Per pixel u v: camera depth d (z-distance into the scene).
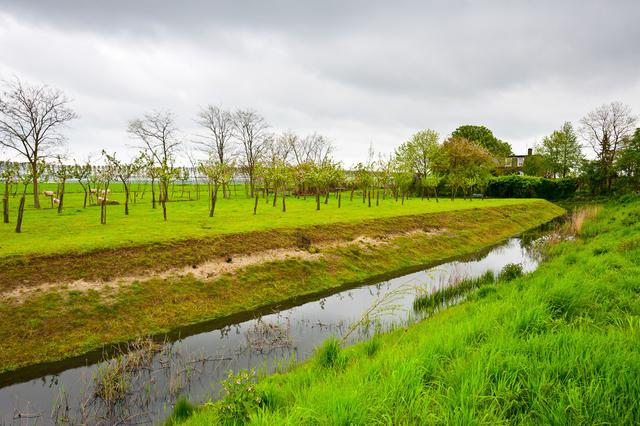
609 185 65.25
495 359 5.71
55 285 14.31
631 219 27.41
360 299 17.56
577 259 15.96
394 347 8.55
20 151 33.91
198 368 10.73
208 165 31.66
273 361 11.03
